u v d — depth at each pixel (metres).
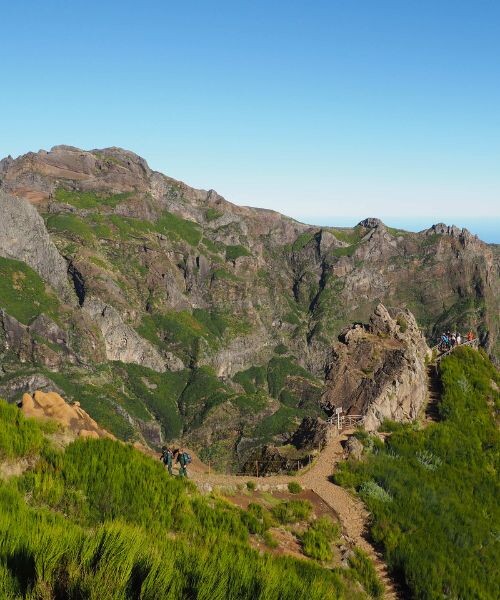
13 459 25.20
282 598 15.65
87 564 13.86
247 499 33.94
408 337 61.56
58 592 13.41
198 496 29.73
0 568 13.91
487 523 38.44
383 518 34.56
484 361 62.09
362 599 25.73
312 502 35.84
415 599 28.22
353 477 39.19
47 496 23.20
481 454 47.38
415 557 30.83
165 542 19.48
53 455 26.56
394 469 41.47
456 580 30.19
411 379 53.81
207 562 15.80
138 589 13.73
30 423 28.39
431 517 36.41
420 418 52.38
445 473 43.69
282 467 44.16
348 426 48.75
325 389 56.22
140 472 27.64
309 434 48.62
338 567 28.53
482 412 53.06
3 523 16.97
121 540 14.72
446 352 62.81
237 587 14.96
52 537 15.27
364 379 54.72
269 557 23.45
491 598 30.09
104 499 24.58
